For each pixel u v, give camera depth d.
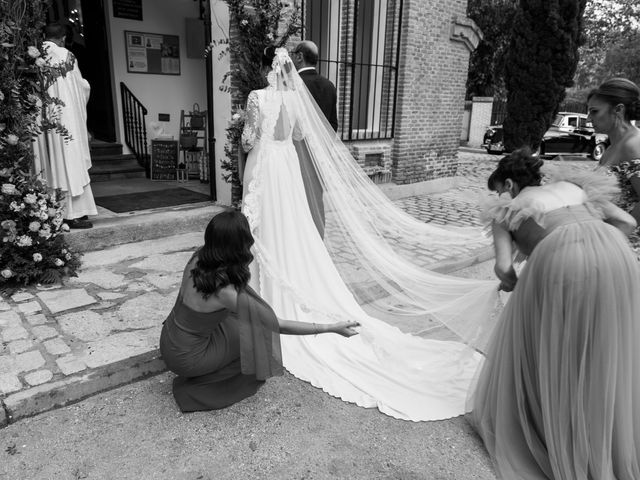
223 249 2.53
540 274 2.36
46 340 3.33
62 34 4.81
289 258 3.46
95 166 7.59
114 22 7.47
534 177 2.61
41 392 2.79
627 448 2.32
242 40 5.39
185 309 2.63
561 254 2.28
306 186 3.64
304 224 3.56
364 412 2.92
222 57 5.81
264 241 3.48
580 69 31.45
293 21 5.52
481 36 9.08
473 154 17.02
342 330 2.86
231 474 2.40
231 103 5.85
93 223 5.29
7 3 3.78
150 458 2.48
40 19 4.06
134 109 7.85
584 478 2.30
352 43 7.35
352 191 3.87
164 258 4.94
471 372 3.27
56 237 4.38
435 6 8.14
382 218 4.01
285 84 3.61
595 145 16.39
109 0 7.34
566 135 16.27
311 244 3.58
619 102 2.75
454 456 2.60
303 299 3.31
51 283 4.25
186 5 8.09
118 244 5.27
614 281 2.22
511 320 2.53
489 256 4.95
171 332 2.71
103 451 2.52
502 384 2.57
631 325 2.26
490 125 20.20
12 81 3.85
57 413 2.80
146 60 7.91
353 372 3.23
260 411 2.88
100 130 8.13
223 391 2.90
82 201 5.01
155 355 3.22
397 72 8.01
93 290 4.16
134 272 4.57
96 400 2.93
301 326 2.77
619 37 27.83
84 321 3.61
